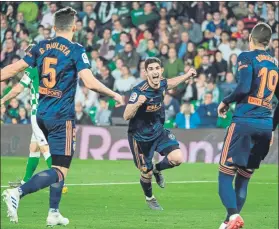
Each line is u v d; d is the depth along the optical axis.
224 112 14.19
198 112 35.59
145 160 18.41
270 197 21.75
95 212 18.03
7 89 38.16
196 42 39.16
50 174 13.30
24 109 38.00
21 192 12.93
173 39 39.19
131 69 39.12
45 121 13.60
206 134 33.78
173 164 18.53
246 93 13.65
